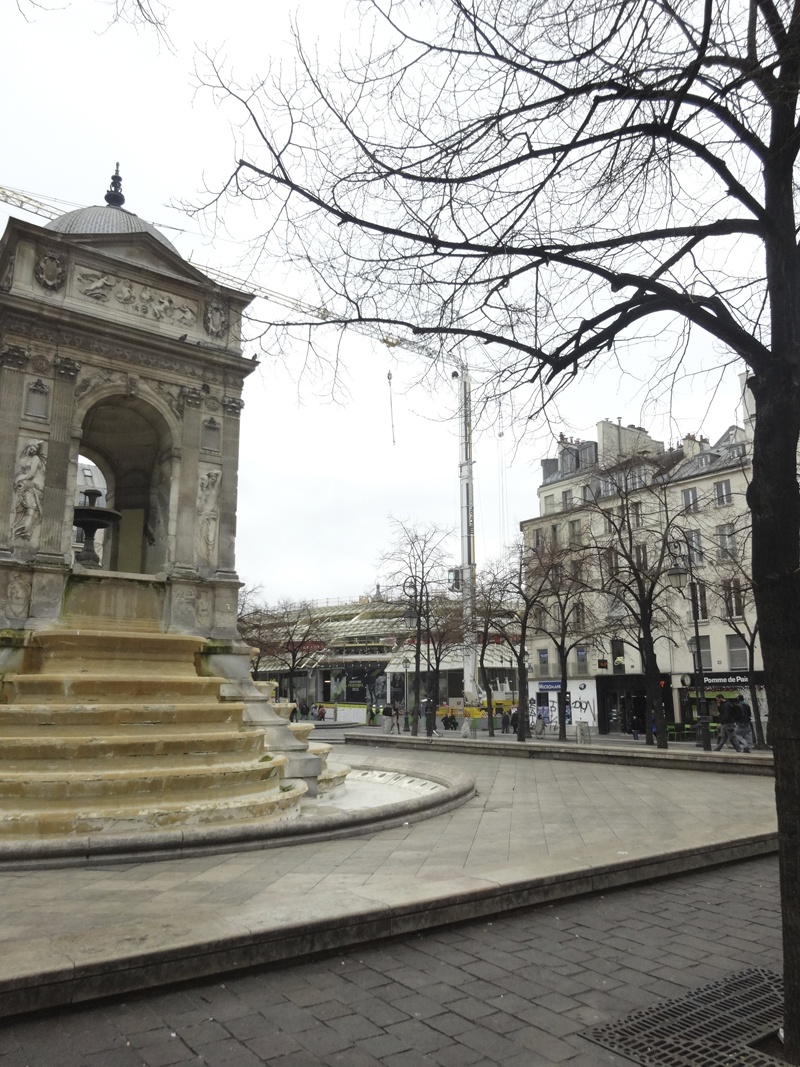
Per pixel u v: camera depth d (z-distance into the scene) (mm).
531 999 4906
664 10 4762
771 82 4586
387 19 4867
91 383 15688
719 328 4809
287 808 11555
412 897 6246
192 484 16703
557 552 32250
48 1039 4230
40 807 9891
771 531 4453
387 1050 4164
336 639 70375
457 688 58281
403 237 5438
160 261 17125
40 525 14594
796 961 4086
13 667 13320
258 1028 4422
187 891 7406
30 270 15336
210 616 16406
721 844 8930
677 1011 4730
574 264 5410
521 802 13953
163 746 11156
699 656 25281
